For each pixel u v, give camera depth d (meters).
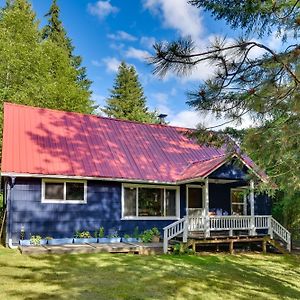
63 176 13.89
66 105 27.31
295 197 15.48
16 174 13.11
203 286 8.80
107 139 17.45
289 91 5.31
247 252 15.37
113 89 45.59
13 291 7.36
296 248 17.05
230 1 5.11
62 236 14.09
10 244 13.16
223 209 17.72
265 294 8.52
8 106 16.58
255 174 9.37
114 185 15.45
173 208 16.67
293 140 5.81
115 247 12.95
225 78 5.47
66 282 8.33
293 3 5.27
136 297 7.46
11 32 24.33
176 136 20.22
